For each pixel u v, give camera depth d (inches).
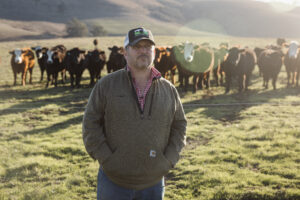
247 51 582.9
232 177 193.9
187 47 530.3
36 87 647.8
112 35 5132.9
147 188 94.7
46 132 333.1
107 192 94.9
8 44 1434.5
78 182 207.3
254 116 379.2
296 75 679.7
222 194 173.9
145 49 90.9
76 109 442.3
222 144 264.7
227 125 343.9
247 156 231.3
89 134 92.3
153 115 90.5
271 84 645.9
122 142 89.7
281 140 260.1
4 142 297.7
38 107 454.0
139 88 93.3
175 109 97.9
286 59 617.3
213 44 1514.5
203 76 632.4
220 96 520.7
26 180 214.5
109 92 90.1
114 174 92.1
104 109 92.5
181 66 559.2
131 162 90.1
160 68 633.0
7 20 5925.2
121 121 89.2
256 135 282.2
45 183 207.9
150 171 92.2
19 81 732.7
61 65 651.5
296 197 163.8
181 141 101.5
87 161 248.1
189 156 247.3
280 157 222.8
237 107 434.0
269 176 191.0
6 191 196.2
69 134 322.0
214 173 201.3
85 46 1348.4
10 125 363.9
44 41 1558.8
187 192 183.2
